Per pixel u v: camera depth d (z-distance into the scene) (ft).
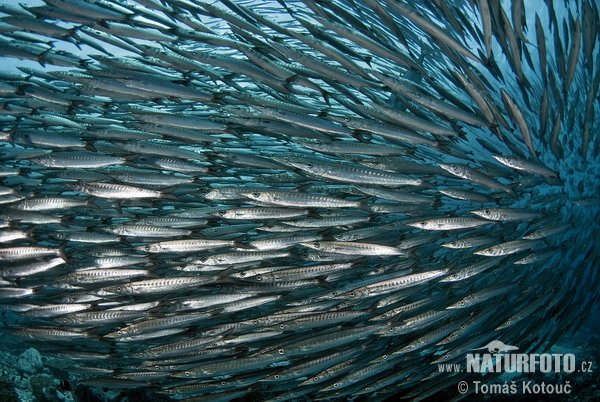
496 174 7.91
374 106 6.23
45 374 8.81
